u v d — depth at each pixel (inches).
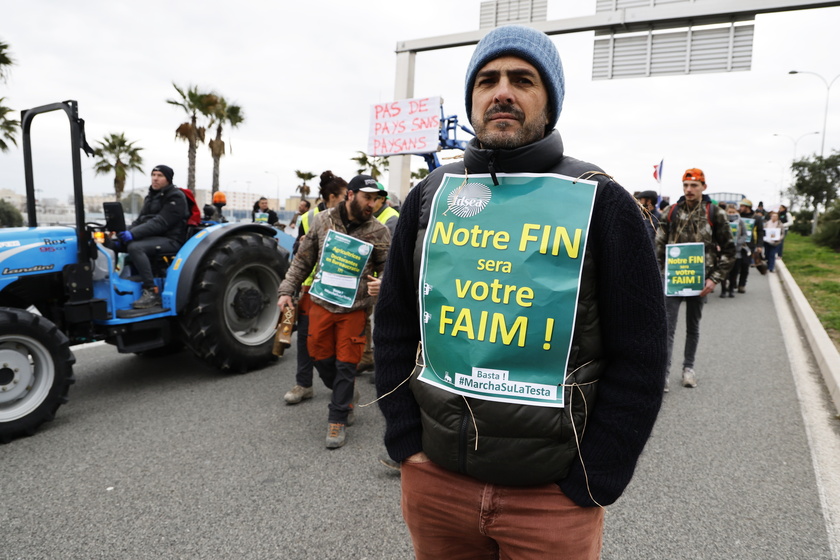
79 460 128.3
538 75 47.3
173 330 189.6
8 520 103.3
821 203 1556.3
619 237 43.8
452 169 51.6
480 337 45.8
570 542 46.8
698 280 177.0
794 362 219.3
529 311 44.3
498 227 46.1
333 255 136.4
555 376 44.6
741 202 504.4
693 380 186.2
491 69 47.3
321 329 138.0
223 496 112.8
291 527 102.0
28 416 139.0
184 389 180.1
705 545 97.0
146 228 186.4
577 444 45.7
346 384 138.3
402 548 96.1
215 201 280.1
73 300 156.9
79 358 218.1
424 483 51.8
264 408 163.3
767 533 100.8
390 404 53.6
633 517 105.7
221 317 186.2
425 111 361.1
